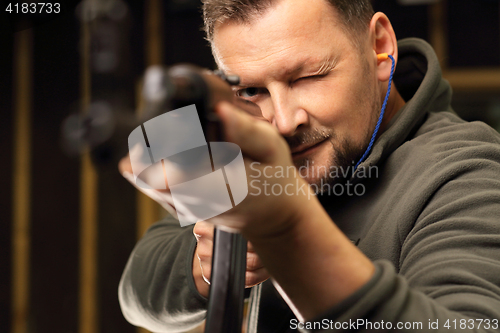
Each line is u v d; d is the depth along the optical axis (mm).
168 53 2818
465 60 2627
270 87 627
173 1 2775
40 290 2742
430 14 2627
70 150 255
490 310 368
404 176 636
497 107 2848
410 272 476
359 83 662
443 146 626
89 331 2711
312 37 615
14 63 2727
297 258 350
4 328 2693
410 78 835
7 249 2744
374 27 716
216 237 407
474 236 457
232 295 394
